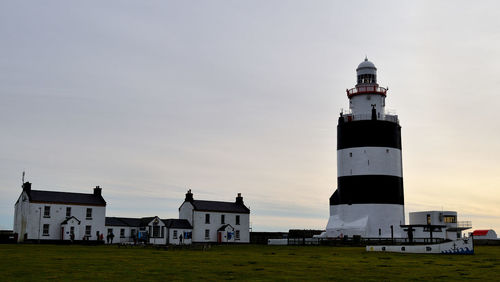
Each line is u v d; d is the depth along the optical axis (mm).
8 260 31891
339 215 76625
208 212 92125
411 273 26156
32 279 21703
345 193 76062
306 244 74188
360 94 78125
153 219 86375
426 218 84125
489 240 90375
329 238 73062
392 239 65000
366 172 74375
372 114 76000
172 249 53125
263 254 43938
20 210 77375
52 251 45188
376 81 79875
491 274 25766
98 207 81312
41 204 75875
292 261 34250
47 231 76125
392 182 74750
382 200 73688
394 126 76750
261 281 22094
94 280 21688
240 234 95312
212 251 50000
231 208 95938
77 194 81812
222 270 26734
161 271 25781
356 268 28859
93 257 36156
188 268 27656
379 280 22953
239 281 22000
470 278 23922
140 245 61031
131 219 89062
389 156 75250
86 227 79688
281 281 22203
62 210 77812
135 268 27219
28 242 74000
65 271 25156
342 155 77375
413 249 47656
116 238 84188
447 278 23875
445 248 45562
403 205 76375
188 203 92062
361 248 59500
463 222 83438
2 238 75312
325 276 24438
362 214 73750
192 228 89938
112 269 26547
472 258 38781
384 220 73188
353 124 76438
